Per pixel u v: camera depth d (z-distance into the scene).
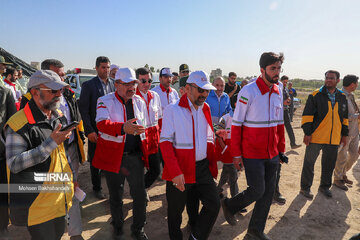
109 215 3.54
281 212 3.70
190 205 2.90
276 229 3.27
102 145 2.75
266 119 2.72
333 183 4.75
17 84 6.95
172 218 2.54
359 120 4.50
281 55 2.62
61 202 1.98
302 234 3.17
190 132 2.43
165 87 4.88
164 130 2.43
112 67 5.25
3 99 2.81
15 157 1.69
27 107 1.83
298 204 3.94
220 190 3.86
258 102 2.71
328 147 4.09
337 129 4.00
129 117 2.91
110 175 2.76
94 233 3.10
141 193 2.81
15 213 1.83
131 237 2.97
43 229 1.87
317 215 3.63
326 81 3.97
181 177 2.30
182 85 3.39
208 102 4.21
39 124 1.85
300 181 4.61
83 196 2.41
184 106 2.42
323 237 3.12
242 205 2.96
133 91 2.77
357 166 5.78
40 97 1.82
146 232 3.20
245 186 4.64
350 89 4.45
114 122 2.54
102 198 4.03
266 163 2.84
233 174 3.62
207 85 2.31
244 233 3.18
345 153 4.46
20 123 1.75
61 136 1.76
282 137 2.97
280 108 2.85
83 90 3.74
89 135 3.63
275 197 4.05
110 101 2.74
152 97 3.82
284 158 2.95
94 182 4.04
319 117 4.00
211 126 2.58
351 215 3.64
